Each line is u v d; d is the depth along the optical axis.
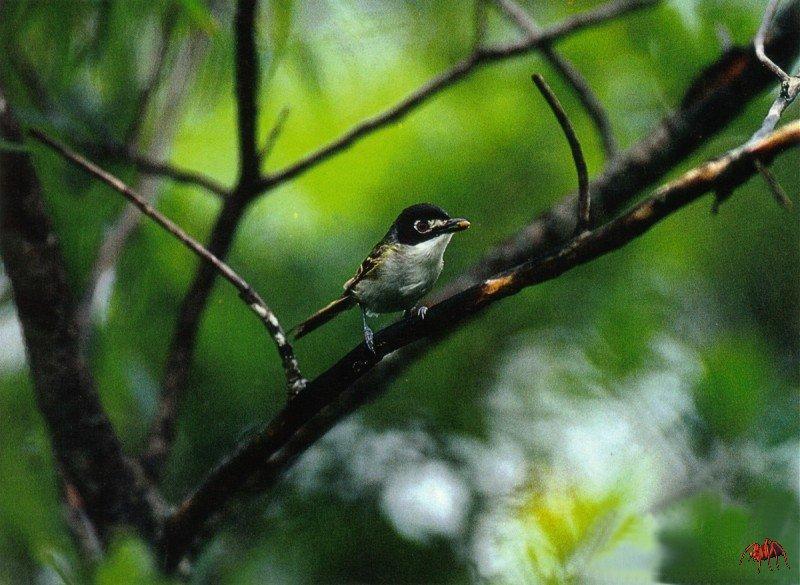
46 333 5.33
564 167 5.55
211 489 5.30
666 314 5.32
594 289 5.37
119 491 5.35
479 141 5.56
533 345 5.36
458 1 5.58
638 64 5.54
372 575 5.33
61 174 5.45
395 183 5.57
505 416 5.34
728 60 5.40
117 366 5.44
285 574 5.33
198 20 5.36
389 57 5.60
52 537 5.24
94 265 5.43
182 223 5.53
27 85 5.45
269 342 5.46
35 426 5.36
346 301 5.41
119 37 5.45
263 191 5.40
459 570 5.30
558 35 5.45
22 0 5.42
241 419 5.45
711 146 5.49
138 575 2.84
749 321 5.41
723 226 5.47
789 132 5.20
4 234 5.32
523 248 5.39
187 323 5.39
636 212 5.22
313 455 5.36
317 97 5.54
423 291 5.40
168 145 5.48
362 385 5.36
